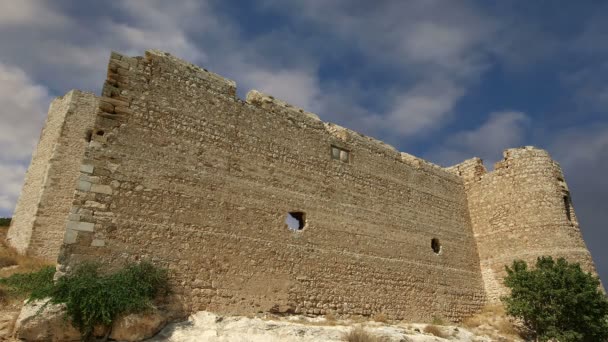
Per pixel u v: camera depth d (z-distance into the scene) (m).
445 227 22.03
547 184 22.20
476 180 24.50
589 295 16.48
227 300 12.84
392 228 19.17
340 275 16.31
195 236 12.74
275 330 11.18
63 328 9.38
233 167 14.35
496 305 21.44
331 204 17.06
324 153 17.59
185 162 13.20
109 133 11.98
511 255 21.89
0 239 23.14
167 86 13.49
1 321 9.87
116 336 9.80
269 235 14.62
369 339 11.54
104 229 11.15
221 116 14.57
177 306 11.71
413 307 18.50
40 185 21.34
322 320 14.62
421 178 21.83
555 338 16.70
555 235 21.12
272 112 16.27
